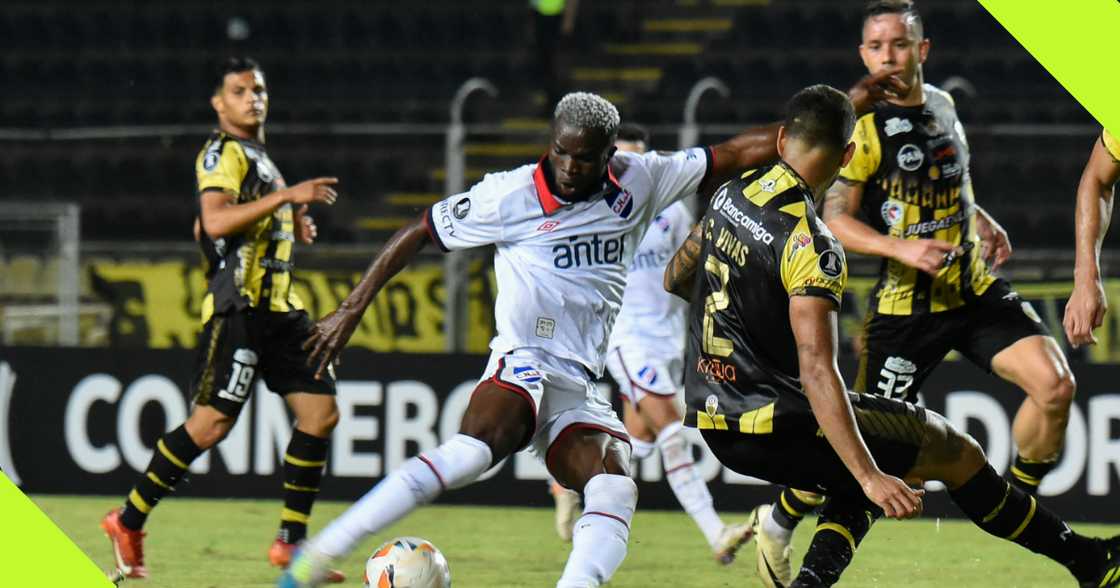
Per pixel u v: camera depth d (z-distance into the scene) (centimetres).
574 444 1477
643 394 2142
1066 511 2561
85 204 4644
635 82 5412
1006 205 4409
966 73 5181
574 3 5441
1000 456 2592
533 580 1905
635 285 2178
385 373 2728
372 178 4800
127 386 2748
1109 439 2550
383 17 5703
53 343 3055
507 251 1508
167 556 2084
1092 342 1689
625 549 1417
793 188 1369
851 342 2831
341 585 1853
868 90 1638
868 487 1275
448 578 1505
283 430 2714
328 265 3031
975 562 2075
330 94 5362
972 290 1797
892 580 1922
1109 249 4172
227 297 1919
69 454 2752
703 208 2806
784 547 1723
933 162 1780
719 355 1414
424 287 3027
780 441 1390
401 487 1364
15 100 5378
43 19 5731
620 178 1495
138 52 5628
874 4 1767
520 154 4403
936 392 2616
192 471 2722
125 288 3058
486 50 5600
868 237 1695
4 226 3075
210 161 1919
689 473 2091
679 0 5803
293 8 5725
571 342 1498
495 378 1469
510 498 2705
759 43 5559
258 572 1950
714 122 4909
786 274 1332
